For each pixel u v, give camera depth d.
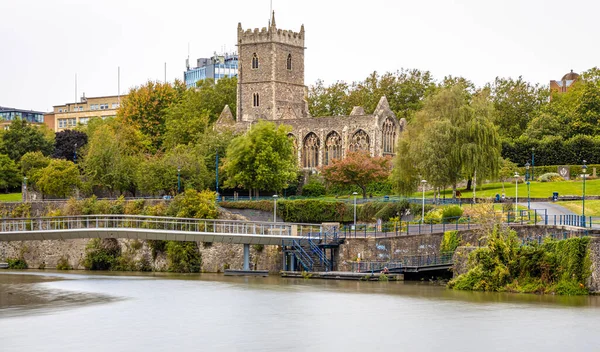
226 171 167.50
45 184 173.75
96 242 138.75
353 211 141.88
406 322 79.19
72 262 140.50
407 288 99.56
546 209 116.94
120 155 175.88
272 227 134.25
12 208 160.62
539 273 93.81
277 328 77.56
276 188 165.62
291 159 176.00
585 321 78.31
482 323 78.12
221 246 128.25
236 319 81.88
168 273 127.94
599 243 89.62
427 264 107.44
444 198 142.00
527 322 78.19
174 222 124.44
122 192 175.88
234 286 104.44
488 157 141.75
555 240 94.50
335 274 110.12
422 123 151.12
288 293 97.19
